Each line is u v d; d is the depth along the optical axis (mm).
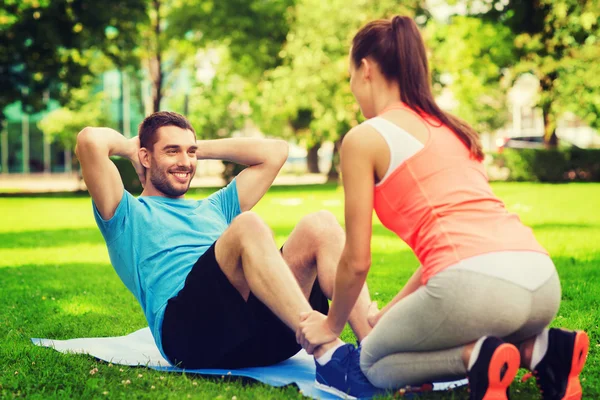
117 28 29672
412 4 26406
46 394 3674
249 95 38000
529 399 3471
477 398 2898
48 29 27516
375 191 3172
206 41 33594
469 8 27359
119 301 6965
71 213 19094
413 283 3311
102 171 4086
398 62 3217
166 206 4301
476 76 28516
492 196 3131
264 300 3578
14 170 48875
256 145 4727
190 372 3969
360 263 3154
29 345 4805
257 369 4020
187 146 4332
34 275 8734
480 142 3217
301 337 3512
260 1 33531
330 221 3902
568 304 6199
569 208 16859
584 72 26516
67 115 43281
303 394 3502
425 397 3430
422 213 3039
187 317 3854
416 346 3094
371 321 3559
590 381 3793
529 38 26703
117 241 4148
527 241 3025
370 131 3127
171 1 34594
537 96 28359
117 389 3688
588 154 29062
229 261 3703
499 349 2816
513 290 2871
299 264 3906
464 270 2881
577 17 25797
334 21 26531
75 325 5766
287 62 32906
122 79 46281
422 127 3145
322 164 62094
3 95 28891
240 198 4664
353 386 3383
